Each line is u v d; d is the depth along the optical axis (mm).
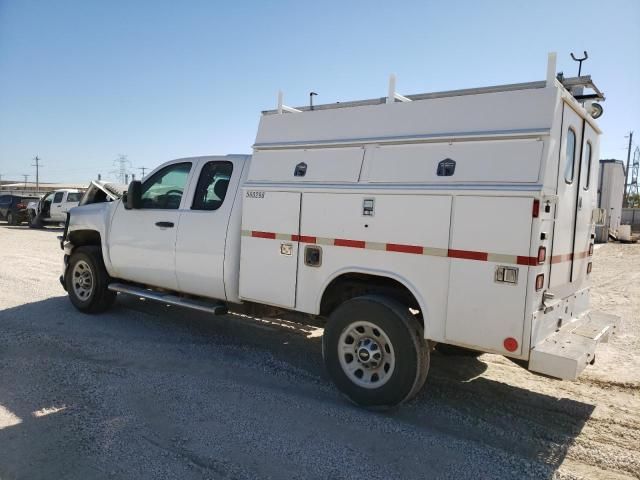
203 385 4891
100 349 5844
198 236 5902
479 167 3998
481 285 3920
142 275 6609
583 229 4930
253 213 5277
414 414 4426
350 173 4648
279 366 5520
